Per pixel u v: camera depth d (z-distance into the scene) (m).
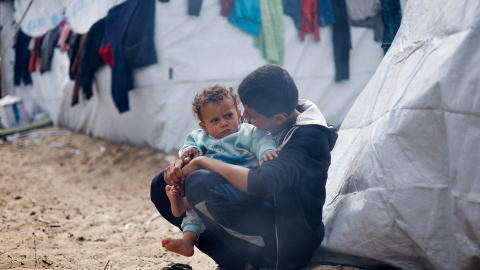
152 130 7.08
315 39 6.98
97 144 8.30
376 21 7.11
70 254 3.19
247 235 2.20
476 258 1.88
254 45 6.80
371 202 2.15
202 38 6.61
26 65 10.59
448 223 1.96
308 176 2.13
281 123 2.23
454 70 1.90
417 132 2.01
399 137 2.07
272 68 2.16
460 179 1.88
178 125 6.75
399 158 2.07
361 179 2.27
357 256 2.30
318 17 6.95
